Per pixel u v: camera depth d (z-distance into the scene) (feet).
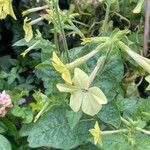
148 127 0.76
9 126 0.94
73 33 0.99
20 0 1.28
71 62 0.72
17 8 1.29
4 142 0.87
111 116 0.73
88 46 0.77
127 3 1.03
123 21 1.05
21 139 0.95
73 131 0.77
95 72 0.66
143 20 1.01
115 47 0.68
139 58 0.65
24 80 1.22
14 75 1.14
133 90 0.93
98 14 1.06
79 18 1.07
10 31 1.35
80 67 0.74
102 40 0.65
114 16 1.05
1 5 0.72
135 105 0.80
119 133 0.71
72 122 0.73
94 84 0.74
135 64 0.90
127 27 1.03
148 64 0.64
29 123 0.92
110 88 0.74
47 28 1.23
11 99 0.99
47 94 0.80
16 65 1.25
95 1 1.04
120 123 0.73
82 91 0.64
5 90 1.08
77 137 0.77
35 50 1.24
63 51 0.89
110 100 0.74
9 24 1.31
